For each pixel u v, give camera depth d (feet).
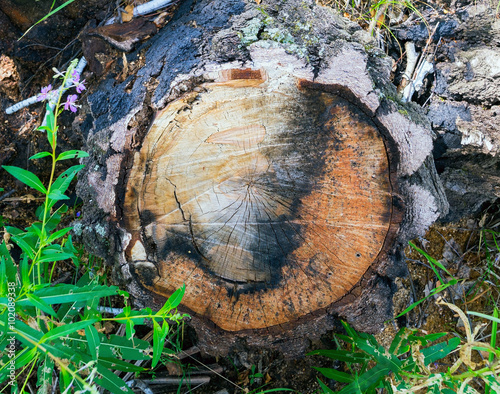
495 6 2.50
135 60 2.18
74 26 2.61
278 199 2.08
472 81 2.49
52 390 2.49
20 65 2.65
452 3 2.59
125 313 1.80
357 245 2.11
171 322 2.20
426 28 2.55
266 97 2.01
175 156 2.04
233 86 1.99
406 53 2.62
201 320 2.17
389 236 2.09
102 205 2.06
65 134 2.64
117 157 2.02
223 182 2.07
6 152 2.66
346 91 1.99
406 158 2.05
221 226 2.10
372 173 2.05
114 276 2.20
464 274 3.06
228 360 2.77
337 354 2.33
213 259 2.12
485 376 1.92
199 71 1.98
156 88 2.02
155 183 2.05
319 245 2.11
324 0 2.64
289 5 2.10
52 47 2.64
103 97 2.13
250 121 2.02
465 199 2.79
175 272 2.13
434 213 2.11
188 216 2.09
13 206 2.73
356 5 2.68
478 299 3.07
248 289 2.14
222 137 2.03
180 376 2.70
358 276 2.14
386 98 2.04
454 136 2.47
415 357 2.08
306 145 2.04
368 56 2.09
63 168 2.76
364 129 2.02
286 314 2.18
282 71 1.98
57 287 1.76
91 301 1.89
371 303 2.19
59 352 1.79
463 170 2.61
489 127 2.47
